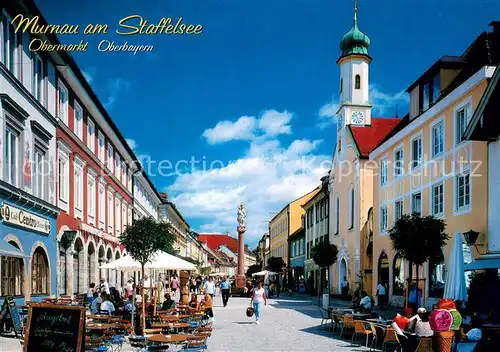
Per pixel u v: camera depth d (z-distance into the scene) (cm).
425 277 2502
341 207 4391
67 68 2483
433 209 2464
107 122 3391
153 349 1258
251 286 5266
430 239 1984
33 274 2142
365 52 4372
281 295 5759
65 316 955
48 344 950
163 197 7150
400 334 1370
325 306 3059
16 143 1998
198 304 2427
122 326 1416
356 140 4038
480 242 1981
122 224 4266
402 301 2820
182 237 8362
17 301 1927
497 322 1521
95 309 1945
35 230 2130
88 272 3125
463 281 1644
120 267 2067
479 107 1803
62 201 2553
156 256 2128
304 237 6462
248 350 1558
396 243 2053
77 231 2656
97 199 3325
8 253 1569
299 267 6762
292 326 2262
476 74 2017
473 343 1209
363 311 2075
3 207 1794
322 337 1870
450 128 2288
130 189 4703
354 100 4297
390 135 3148
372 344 1551
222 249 18975
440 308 1243
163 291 4447
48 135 2303
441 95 2402
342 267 4372
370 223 3812
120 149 4128
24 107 2038
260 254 12406
